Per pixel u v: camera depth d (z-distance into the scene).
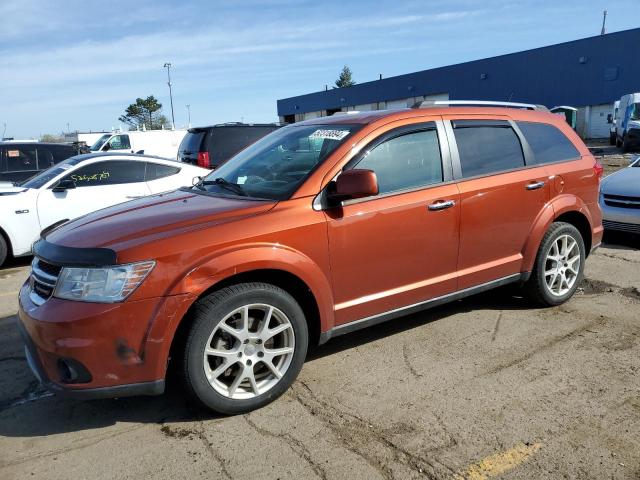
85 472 2.91
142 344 3.05
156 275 3.06
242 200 3.72
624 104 24.12
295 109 60.31
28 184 8.24
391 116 4.09
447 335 4.51
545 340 4.35
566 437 3.05
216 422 3.34
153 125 61.91
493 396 3.51
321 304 3.62
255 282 3.37
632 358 3.98
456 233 4.22
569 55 35.38
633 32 32.16
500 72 39.38
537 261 4.83
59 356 3.00
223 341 3.33
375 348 4.30
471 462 2.86
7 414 3.56
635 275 6.07
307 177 3.66
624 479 2.70
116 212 3.86
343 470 2.84
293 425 3.27
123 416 3.47
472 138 4.45
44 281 3.24
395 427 3.21
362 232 3.74
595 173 5.29
